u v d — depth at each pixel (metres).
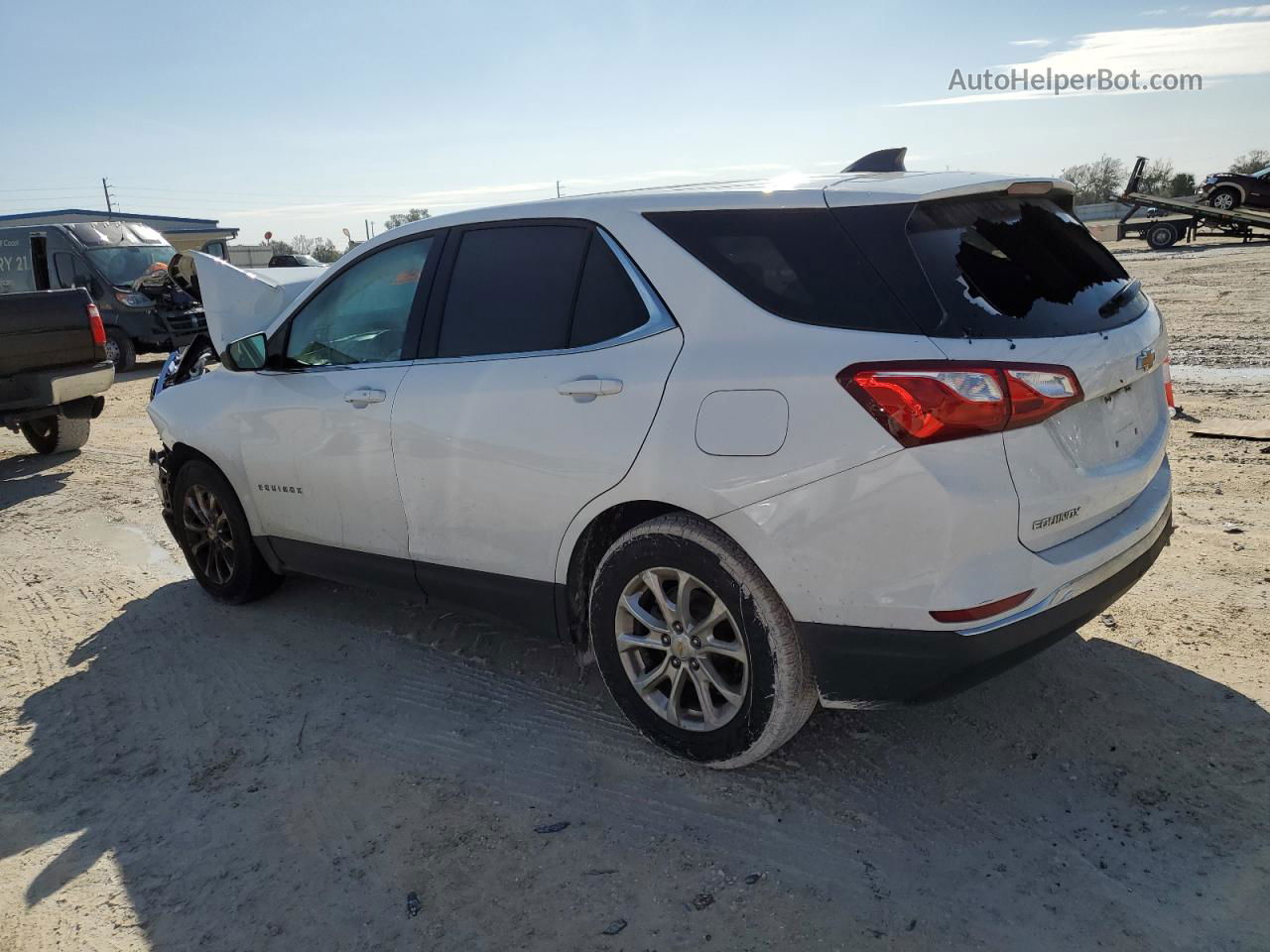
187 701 3.93
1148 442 3.09
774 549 2.71
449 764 3.32
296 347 4.23
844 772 3.10
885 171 3.28
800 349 2.68
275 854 2.90
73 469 8.52
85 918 2.68
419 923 2.57
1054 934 2.37
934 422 2.47
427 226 3.79
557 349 3.26
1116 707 3.32
